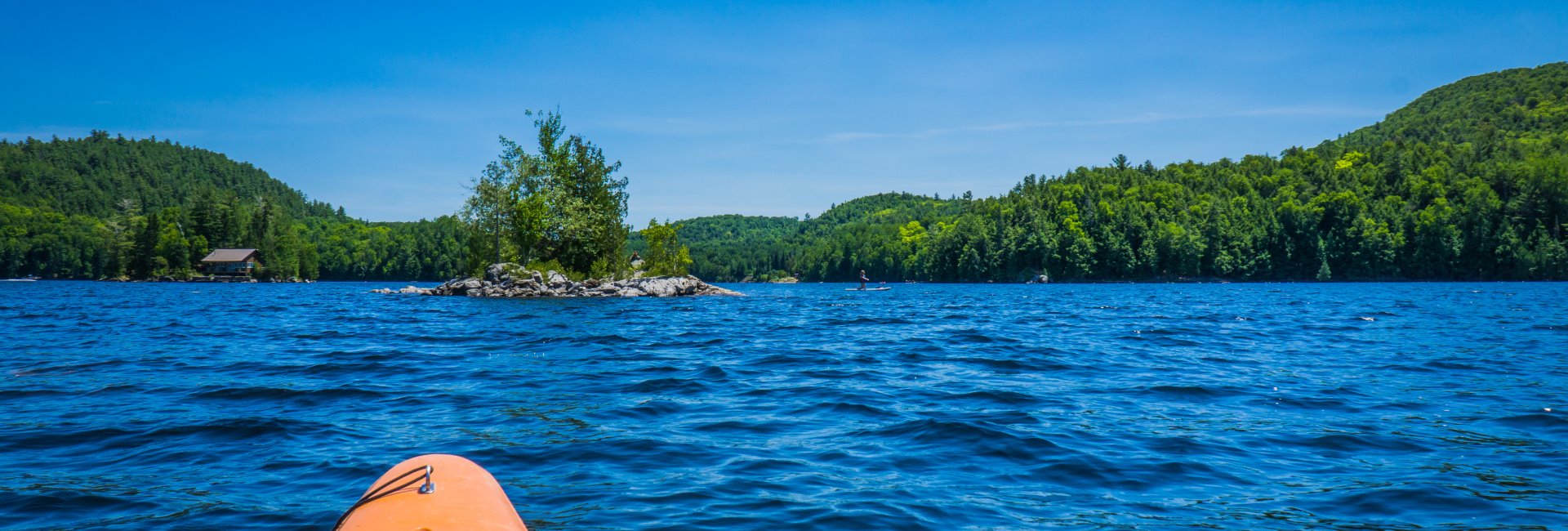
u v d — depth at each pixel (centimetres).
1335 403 936
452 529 316
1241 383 1104
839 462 649
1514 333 1948
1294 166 16138
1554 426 782
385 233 16950
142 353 1507
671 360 1399
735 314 3023
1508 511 511
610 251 5491
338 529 352
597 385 1090
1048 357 1459
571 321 2500
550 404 930
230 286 8944
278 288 7675
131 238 11600
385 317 2712
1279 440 730
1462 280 10450
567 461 648
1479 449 686
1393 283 10250
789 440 733
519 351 1549
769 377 1172
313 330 2114
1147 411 879
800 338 1900
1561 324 2252
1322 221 12125
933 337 1948
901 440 727
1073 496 554
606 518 498
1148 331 2134
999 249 13388
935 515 509
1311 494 555
